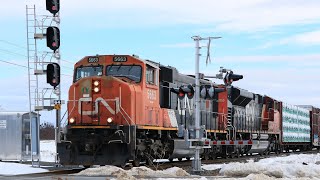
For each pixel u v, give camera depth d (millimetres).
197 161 19359
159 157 22344
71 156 20422
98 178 15727
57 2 21609
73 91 20969
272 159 27188
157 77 22625
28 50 22672
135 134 20016
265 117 39625
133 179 15211
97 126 20266
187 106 26422
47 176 16656
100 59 21688
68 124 20859
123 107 20250
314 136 57031
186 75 27359
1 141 26625
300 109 50938
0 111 27047
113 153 19984
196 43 19500
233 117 32344
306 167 18750
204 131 20078
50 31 21047
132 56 21500
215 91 19281
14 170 19359
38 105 22422
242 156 34156
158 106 22609
